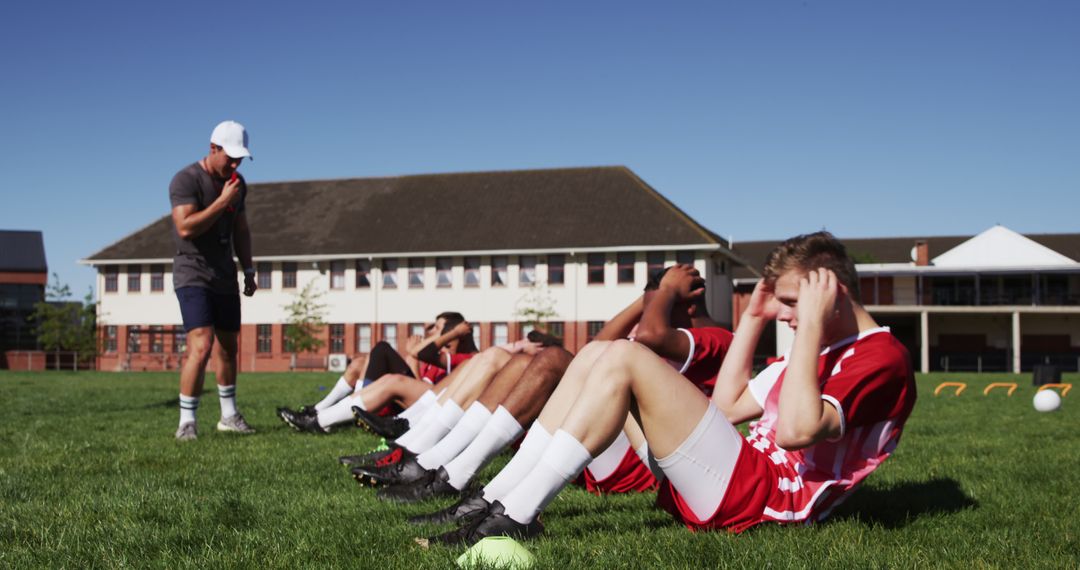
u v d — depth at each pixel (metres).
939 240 64.75
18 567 3.16
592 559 3.16
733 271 56.22
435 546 3.34
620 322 4.80
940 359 50.91
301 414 8.44
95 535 3.69
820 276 3.14
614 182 49.09
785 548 3.23
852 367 3.15
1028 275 51.00
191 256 7.96
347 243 48.66
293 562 3.21
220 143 7.84
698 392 3.28
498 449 4.50
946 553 3.36
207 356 7.98
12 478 5.32
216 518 4.09
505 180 51.25
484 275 47.00
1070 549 3.51
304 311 47.97
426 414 5.26
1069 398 16.86
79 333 51.69
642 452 3.75
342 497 4.67
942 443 7.93
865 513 4.16
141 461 6.27
